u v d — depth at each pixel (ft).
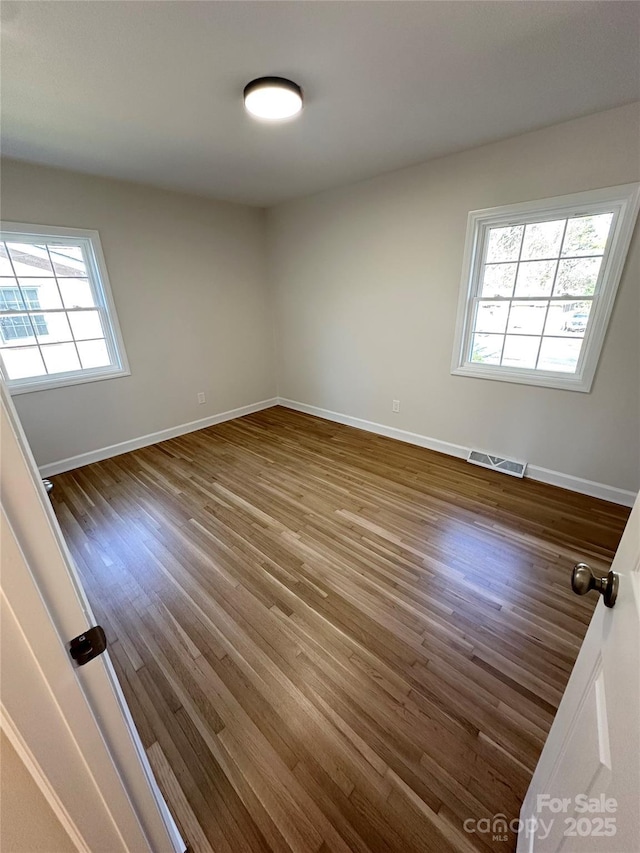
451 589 6.15
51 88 5.59
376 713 4.36
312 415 15.31
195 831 3.44
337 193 11.43
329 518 8.18
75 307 10.39
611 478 8.49
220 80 5.50
